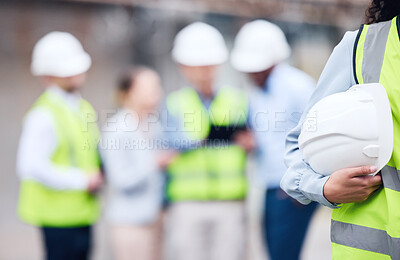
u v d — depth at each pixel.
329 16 11.59
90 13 12.04
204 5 11.63
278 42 7.30
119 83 7.11
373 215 3.01
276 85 7.15
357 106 2.96
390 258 2.95
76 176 6.87
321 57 12.12
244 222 7.18
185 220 7.01
